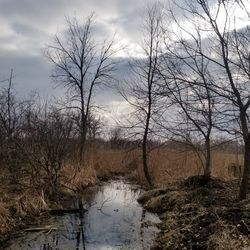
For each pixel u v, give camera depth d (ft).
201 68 48.83
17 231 39.24
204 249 29.96
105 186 72.23
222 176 60.44
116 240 37.32
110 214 48.06
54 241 37.04
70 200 56.13
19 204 43.68
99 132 94.48
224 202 40.81
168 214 43.86
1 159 50.19
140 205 53.93
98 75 85.97
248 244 27.89
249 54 36.09
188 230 34.53
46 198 50.37
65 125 67.21
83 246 35.68
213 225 32.42
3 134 51.31
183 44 38.96
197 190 47.85
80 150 74.69
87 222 43.93
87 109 83.10
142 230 40.34
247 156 38.88
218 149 60.90
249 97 36.60
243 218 32.24
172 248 32.73
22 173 50.52
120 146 95.45
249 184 48.49
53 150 54.75
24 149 51.80
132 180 80.02
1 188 45.37
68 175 63.16
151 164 77.15
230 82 36.73
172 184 58.54
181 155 72.13
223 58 36.76
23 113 54.80
